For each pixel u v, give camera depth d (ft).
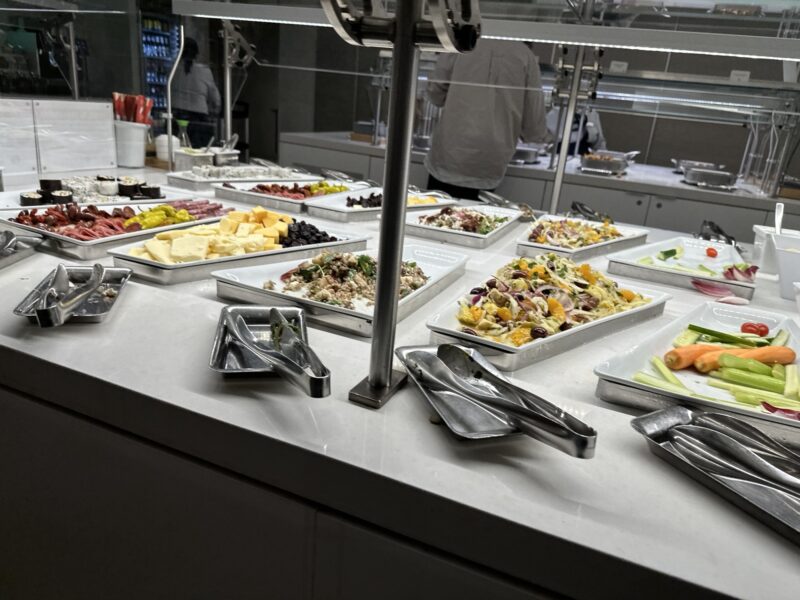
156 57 9.12
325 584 2.09
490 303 3.14
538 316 3.08
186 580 2.41
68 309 2.58
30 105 6.21
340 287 3.32
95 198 5.28
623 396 2.45
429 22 1.75
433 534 1.81
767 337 3.18
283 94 15.14
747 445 1.98
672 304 3.95
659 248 5.14
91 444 2.41
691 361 2.79
